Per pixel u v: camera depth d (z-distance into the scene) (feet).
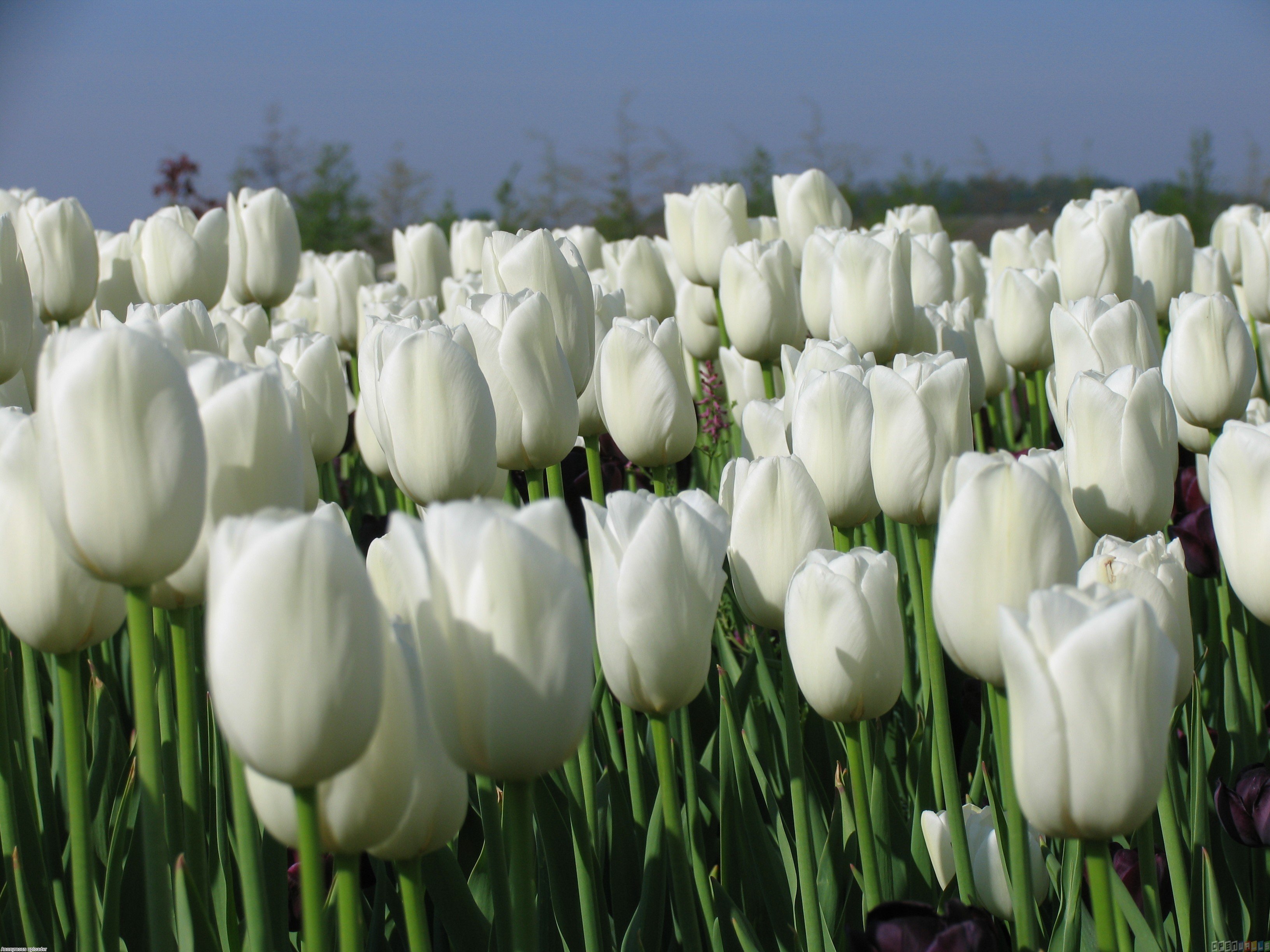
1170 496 6.84
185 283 13.43
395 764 4.00
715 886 6.61
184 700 5.49
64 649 5.06
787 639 5.74
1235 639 8.34
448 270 20.61
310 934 3.85
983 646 4.79
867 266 11.06
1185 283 15.65
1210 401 8.99
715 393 14.49
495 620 3.78
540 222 68.74
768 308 12.12
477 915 6.18
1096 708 3.80
